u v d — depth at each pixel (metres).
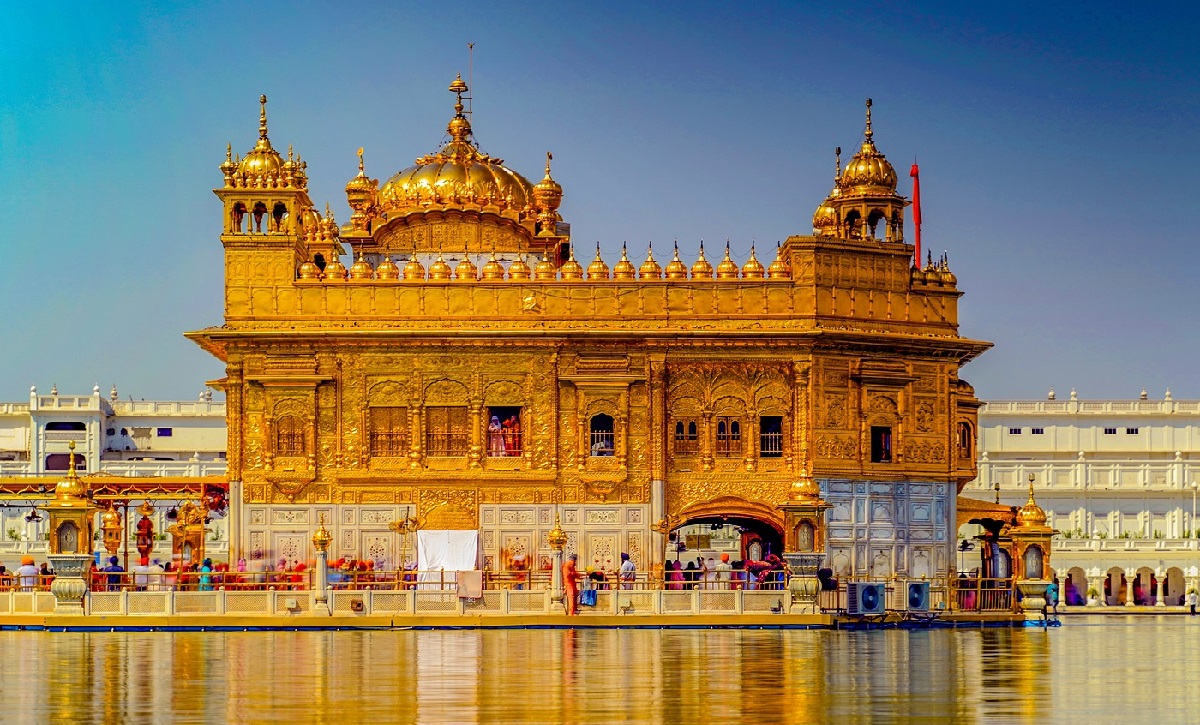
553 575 44.53
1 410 112.31
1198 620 65.06
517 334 48.97
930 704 28.05
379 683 30.69
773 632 43.25
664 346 49.28
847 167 52.12
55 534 44.81
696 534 82.12
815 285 49.41
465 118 56.62
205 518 56.59
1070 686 30.91
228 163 50.47
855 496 49.22
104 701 28.34
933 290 50.69
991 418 115.00
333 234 56.12
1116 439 115.50
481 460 49.22
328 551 49.00
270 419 49.34
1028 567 48.03
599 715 26.53
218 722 25.84
